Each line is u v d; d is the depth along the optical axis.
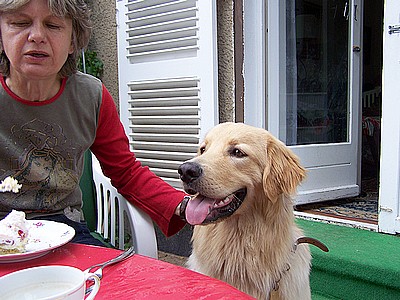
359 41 3.89
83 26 1.63
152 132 3.76
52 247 1.19
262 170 1.84
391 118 2.71
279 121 3.63
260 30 3.46
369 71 7.70
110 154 1.85
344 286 2.49
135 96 3.85
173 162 3.54
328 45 3.86
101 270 1.07
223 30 3.41
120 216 1.90
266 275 1.79
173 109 3.56
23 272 0.79
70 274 0.80
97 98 1.80
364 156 5.85
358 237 2.79
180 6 3.43
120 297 0.93
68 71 1.70
